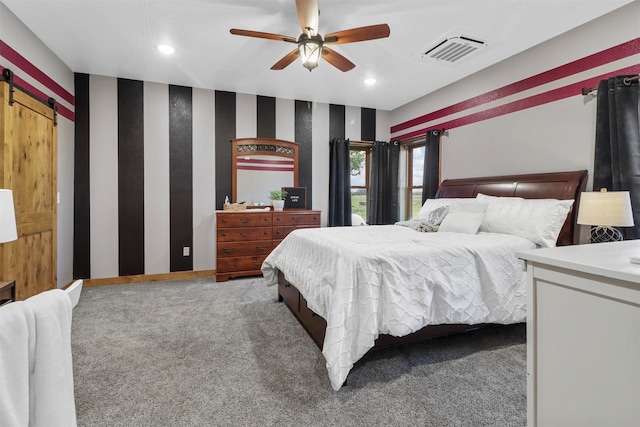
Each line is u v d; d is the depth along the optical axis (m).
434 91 4.39
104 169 3.91
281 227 4.34
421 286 1.94
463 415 1.55
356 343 1.76
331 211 4.94
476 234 2.70
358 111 5.15
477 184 3.53
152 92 4.09
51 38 2.91
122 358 2.10
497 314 2.12
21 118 2.58
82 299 3.33
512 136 3.31
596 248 1.12
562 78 2.84
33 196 2.77
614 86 2.39
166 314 2.90
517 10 2.47
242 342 2.34
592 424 0.86
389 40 2.95
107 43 3.02
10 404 0.62
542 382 0.99
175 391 1.74
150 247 4.14
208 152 4.38
